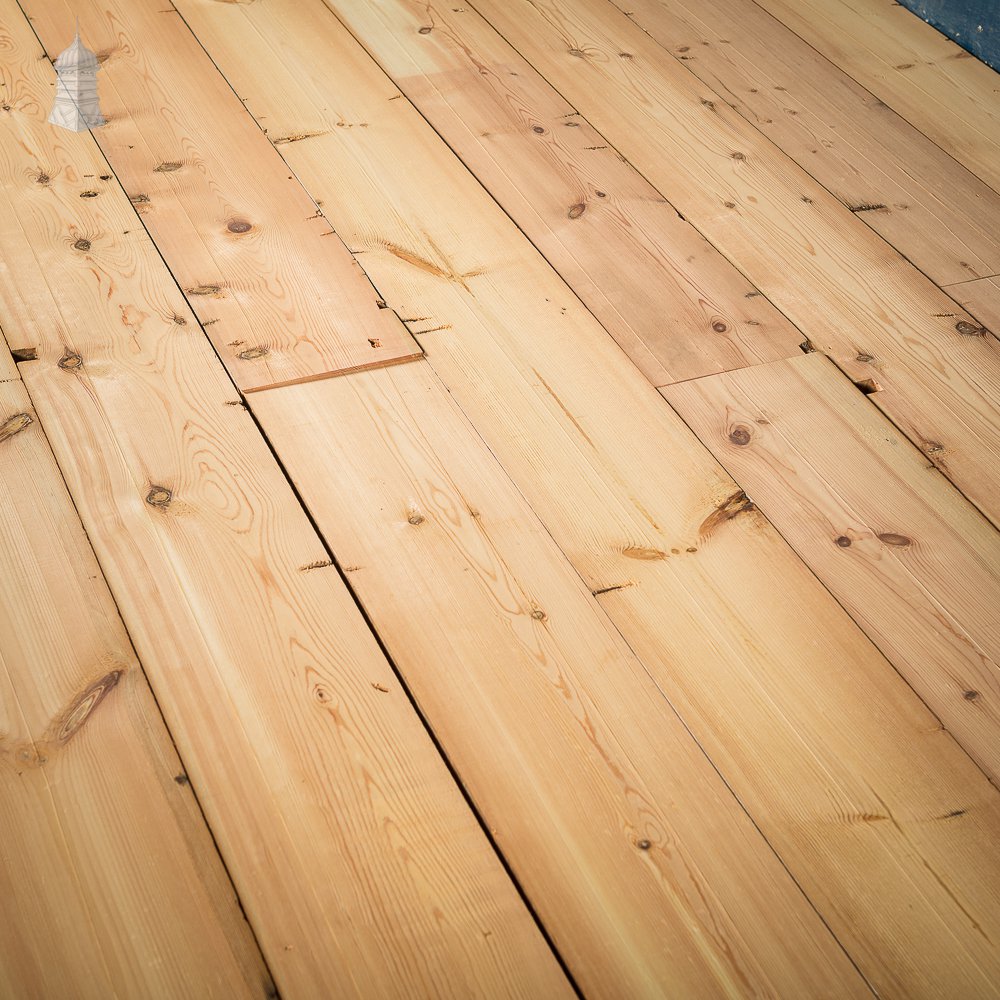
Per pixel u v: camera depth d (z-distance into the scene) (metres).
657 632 1.21
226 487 1.33
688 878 1.02
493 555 1.27
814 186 1.91
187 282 1.60
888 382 1.55
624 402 1.48
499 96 2.05
